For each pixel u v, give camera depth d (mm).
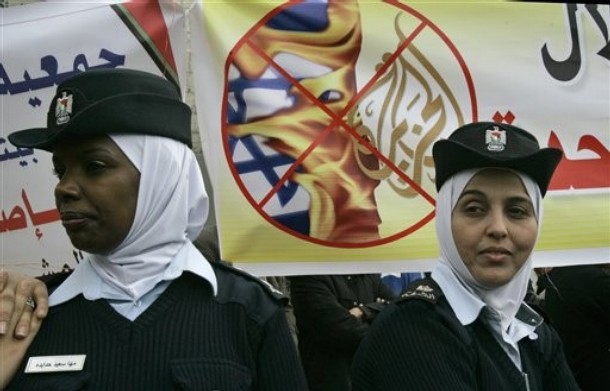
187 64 3254
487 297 1870
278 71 2938
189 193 1679
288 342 1658
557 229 3023
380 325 1839
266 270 2859
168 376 1492
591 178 3062
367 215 2924
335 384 3186
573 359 3225
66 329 1566
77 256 2891
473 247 1832
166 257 1619
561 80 3086
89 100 1562
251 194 2883
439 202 1933
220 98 2906
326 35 2971
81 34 2924
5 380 1509
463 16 3061
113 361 1501
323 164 2920
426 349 1740
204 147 2891
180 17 2932
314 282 3215
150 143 1581
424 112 3004
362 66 2986
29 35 2920
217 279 1687
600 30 3123
